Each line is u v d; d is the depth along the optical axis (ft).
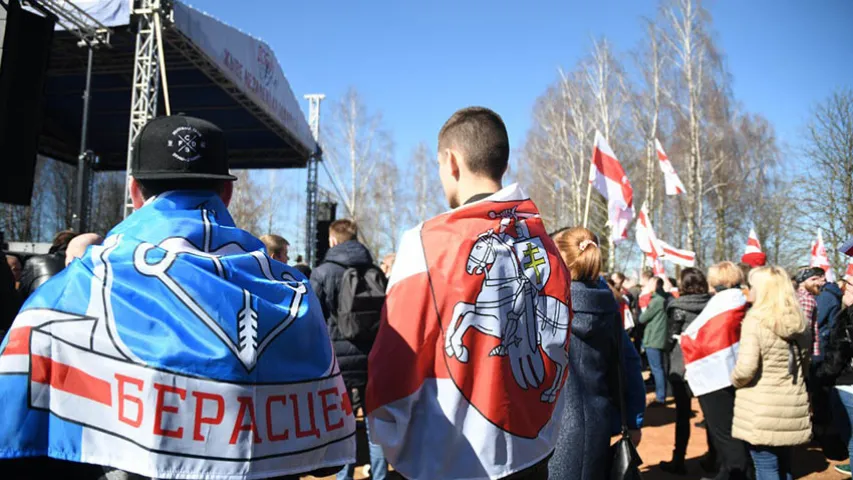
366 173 90.17
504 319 4.63
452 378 4.39
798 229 58.75
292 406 3.62
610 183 21.26
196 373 3.29
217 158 4.18
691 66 68.95
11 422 3.07
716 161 73.51
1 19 12.35
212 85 41.42
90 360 3.23
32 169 13.15
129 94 44.11
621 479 7.04
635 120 73.97
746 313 11.07
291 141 50.96
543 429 4.78
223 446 3.30
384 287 12.50
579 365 7.38
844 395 11.12
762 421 10.30
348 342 12.11
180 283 3.44
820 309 17.21
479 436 4.35
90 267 3.47
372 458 12.12
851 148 53.67
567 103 78.13
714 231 79.56
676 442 14.83
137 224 3.77
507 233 4.90
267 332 3.60
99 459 3.15
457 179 5.22
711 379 11.97
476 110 5.25
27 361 3.17
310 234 56.18
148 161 3.97
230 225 4.08
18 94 12.79
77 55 36.45
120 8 27.02
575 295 7.48
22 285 10.43
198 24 30.40
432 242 4.64
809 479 14.70
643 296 28.76
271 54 41.37
